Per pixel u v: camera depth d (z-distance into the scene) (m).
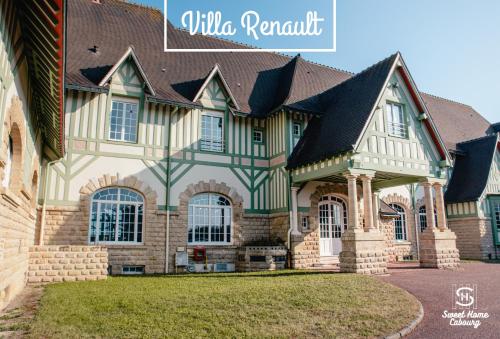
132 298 7.96
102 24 18.05
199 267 15.98
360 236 13.34
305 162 15.70
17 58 6.37
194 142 16.73
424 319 7.41
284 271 14.19
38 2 5.43
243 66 20.52
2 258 6.37
